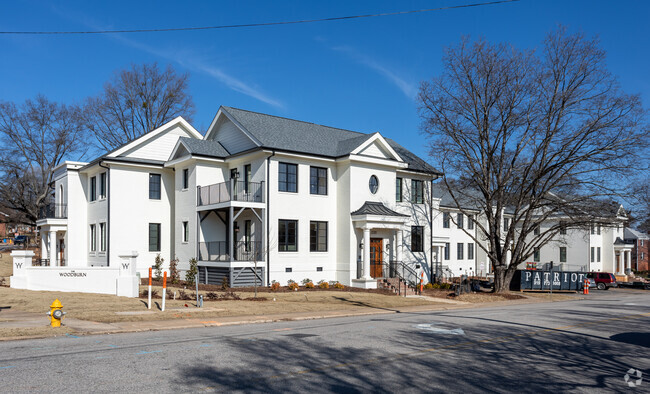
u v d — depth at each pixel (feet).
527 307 81.56
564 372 31.83
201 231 95.81
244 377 28.22
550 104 98.48
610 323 58.95
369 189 101.50
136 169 103.35
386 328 50.21
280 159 93.04
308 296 79.82
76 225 110.52
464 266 154.92
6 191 155.84
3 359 31.89
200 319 53.42
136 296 69.00
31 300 61.82
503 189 107.34
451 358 35.24
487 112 102.32
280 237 92.22
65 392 24.39
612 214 102.58
